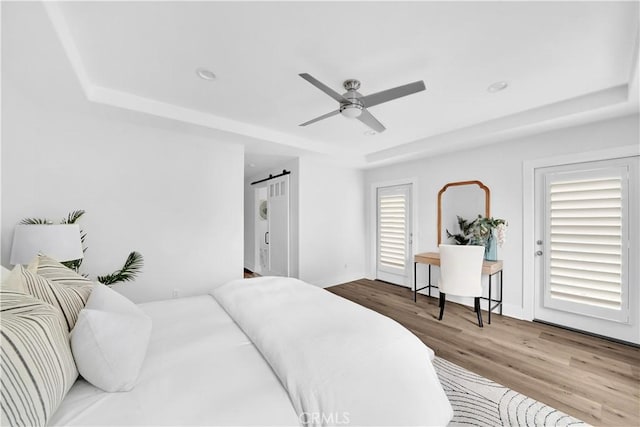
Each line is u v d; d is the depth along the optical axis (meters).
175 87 2.25
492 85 2.22
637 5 1.37
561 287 2.90
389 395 1.04
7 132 2.12
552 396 1.81
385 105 2.61
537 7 1.39
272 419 0.87
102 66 1.93
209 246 3.24
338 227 4.88
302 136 3.58
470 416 1.64
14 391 0.69
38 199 2.28
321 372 1.05
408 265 4.53
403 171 4.53
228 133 3.03
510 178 3.26
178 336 1.38
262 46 1.71
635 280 2.48
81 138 2.48
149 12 1.41
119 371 0.95
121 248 2.70
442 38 1.64
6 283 1.02
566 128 2.82
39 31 1.37
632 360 2.25
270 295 1.91
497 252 3.36
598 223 2.67
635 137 2.45
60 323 0.97
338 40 1.66
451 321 3.12
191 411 0.86
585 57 1.83
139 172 2.79
